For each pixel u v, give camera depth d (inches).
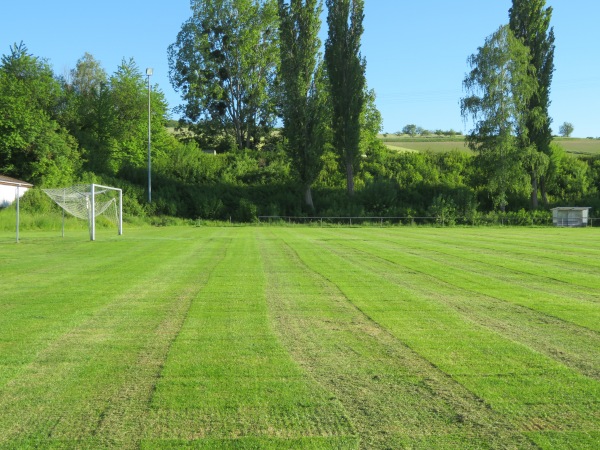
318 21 2086.6
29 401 208.4
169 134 2839.6
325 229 1750.7
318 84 2132.1
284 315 363.6
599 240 1146.0
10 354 269.6
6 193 1697.8
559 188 2544.3
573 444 171.6
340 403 204.7
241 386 223.0
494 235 1374.3
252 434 180.1
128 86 2440.9
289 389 219.3
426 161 2728.8
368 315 362.6
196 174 2449.6
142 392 217.0
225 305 399.2
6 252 845.8
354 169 2283.5
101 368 247.4
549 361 255.1
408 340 295.3
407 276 559.5
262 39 2669.8
